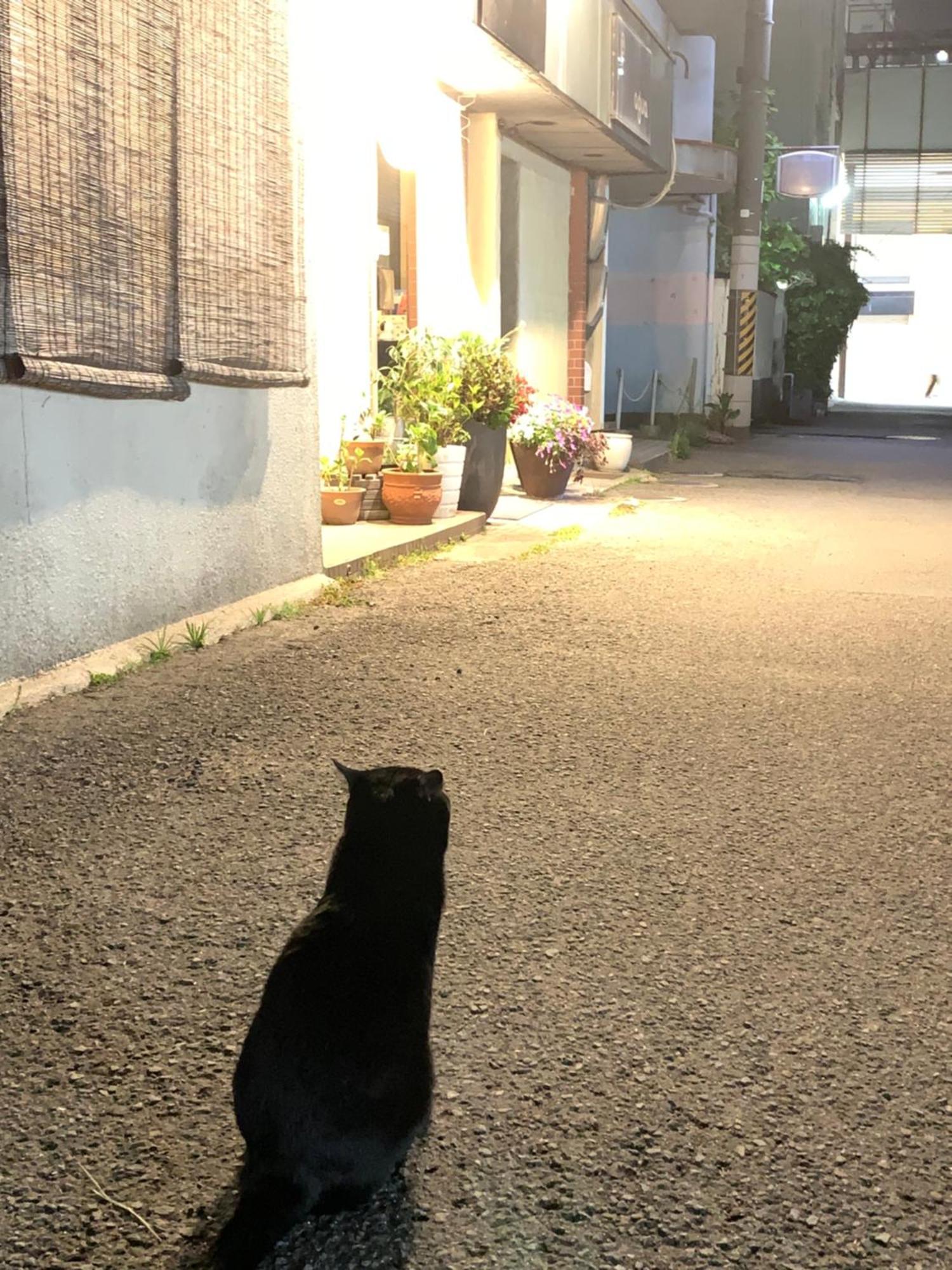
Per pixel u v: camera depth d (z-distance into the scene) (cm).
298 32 434
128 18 339
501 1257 140
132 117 344
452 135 723
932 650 423
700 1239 143
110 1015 187
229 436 418
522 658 397
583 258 998
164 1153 156
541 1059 179
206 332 387
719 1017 192
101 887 229
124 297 346
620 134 866
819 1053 183
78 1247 139
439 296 736
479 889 234
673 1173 155
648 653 408
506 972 204
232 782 283
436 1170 154
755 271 1388
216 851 246
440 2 556
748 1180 154
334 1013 132
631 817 273
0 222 298
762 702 359
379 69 619
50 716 320
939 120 2327
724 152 1231
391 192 726
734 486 900
